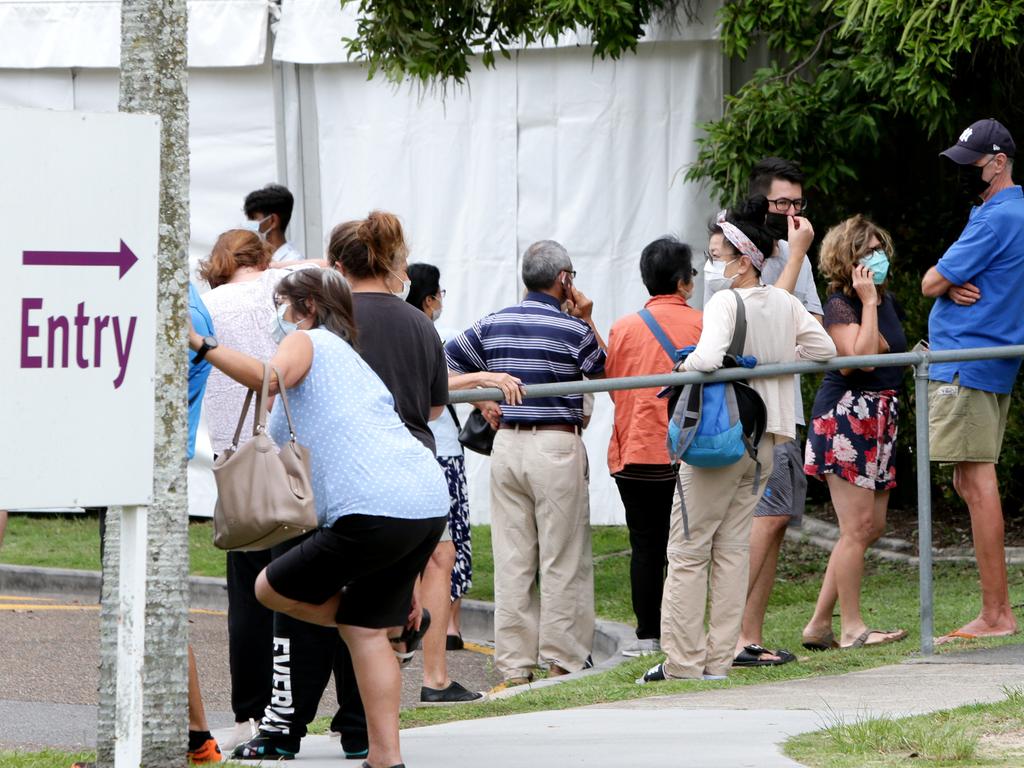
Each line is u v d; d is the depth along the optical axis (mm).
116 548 17156
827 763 17438
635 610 30094
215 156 47062
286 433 18078
